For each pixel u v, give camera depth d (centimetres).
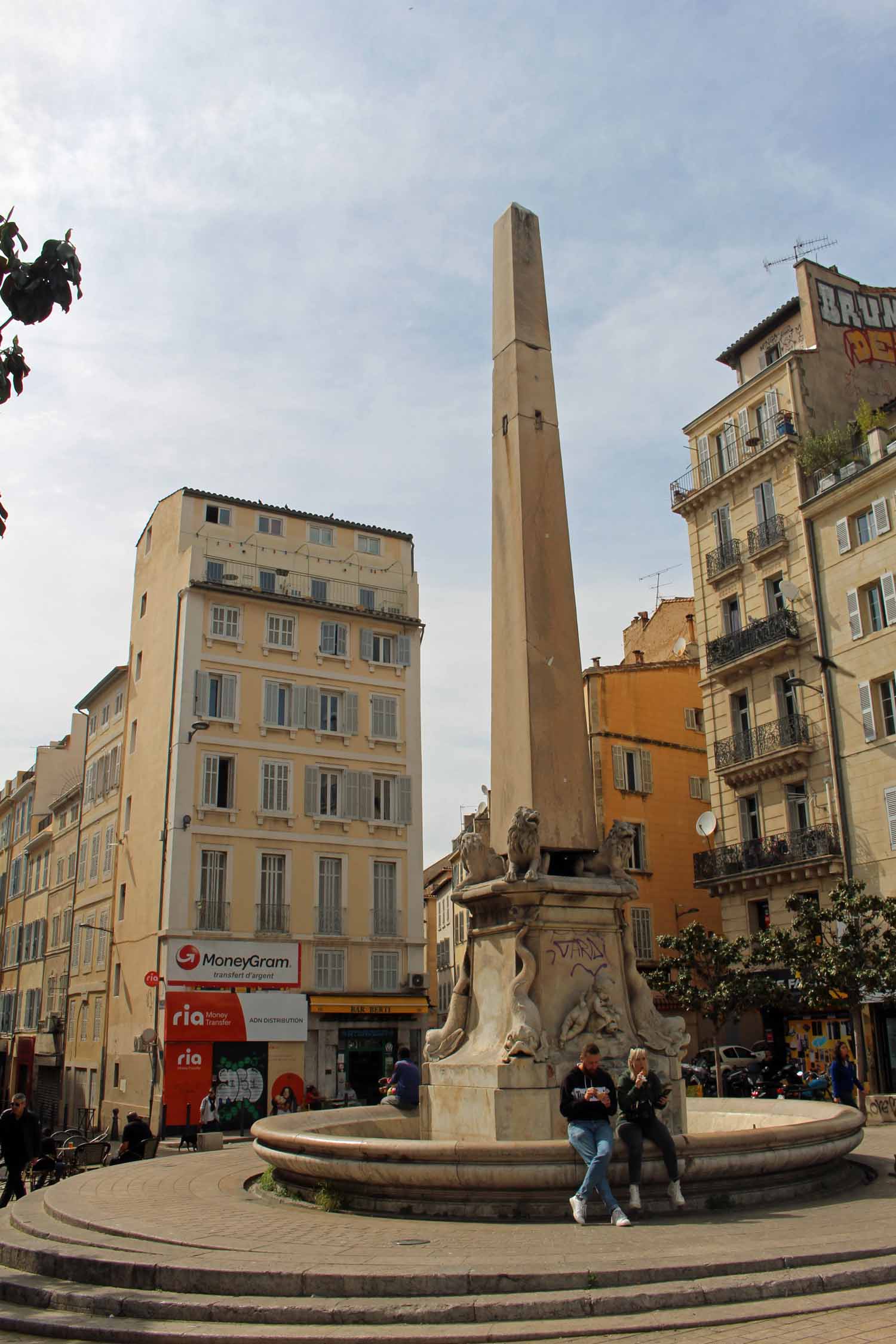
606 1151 823
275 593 3919
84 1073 4144
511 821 1136
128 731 4162
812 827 3055
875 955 2319
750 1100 1330
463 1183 853
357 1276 665
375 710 4041
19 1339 665
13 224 684
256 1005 3484
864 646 2942
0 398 703
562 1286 652
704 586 3597
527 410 1259
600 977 1068
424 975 3838
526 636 1173
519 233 1333
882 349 3525
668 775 4125
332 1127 1173
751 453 3434
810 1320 601
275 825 3722
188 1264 711
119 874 4056
